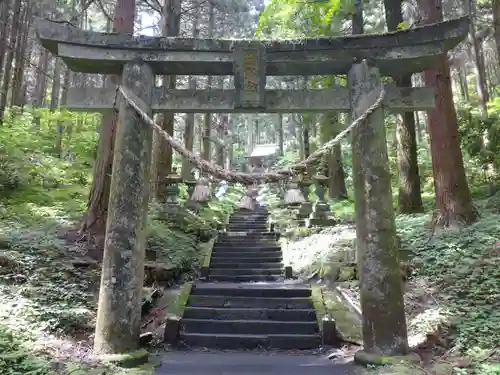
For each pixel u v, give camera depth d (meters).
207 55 5.32
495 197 10.36
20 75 17.06
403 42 5.19
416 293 6.84
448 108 9.29
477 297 6.09
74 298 6.55
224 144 29.70
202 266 10.61
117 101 5.38
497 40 9.23
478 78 18.83
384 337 4.70
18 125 14.05
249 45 5.14
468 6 18.17
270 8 8.52
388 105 5.27
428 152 20.03
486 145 12.77
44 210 10.30
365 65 5.24
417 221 10.39
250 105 5.25
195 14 20.44
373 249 4.89
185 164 19.52
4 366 4.07
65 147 16.19
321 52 5.30
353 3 9.84
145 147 5.26
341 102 5.39
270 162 34.31
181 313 7.11
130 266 4.92
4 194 11.10
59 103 22.20
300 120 21.64
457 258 7.42
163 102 5.37
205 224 14.47
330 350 5.95
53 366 4.30
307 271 10.14
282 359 5.57
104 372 4.23
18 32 15.89
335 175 19.06
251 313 7.19
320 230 12.79
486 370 4.23
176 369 4.95
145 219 5.22
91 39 5.20
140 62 5.30
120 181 5.06
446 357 4.83
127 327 4.82
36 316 5.60
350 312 7.11
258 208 20.02
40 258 7.36
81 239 8.58
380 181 5.02
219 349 6.22
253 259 11.64
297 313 7.12
